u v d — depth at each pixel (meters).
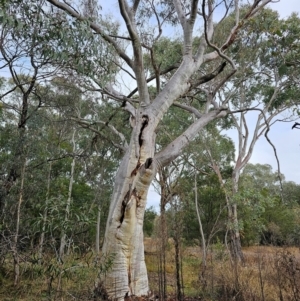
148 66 12.17
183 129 16.25
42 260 5.78
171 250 9.48
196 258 12.42
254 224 14.76
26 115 9.47
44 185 10.70
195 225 14.95
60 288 5.49
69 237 6.14
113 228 7.52
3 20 4.95
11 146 9.34
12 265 9.00
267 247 11.70
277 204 17.97
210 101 10.32
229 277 7.94
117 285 7.10
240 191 14.89
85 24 5.97
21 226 8.47
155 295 7.50
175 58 12.44
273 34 9.00
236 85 15.57
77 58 6.18
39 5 5.64
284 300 6.65
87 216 6.16
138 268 7.53
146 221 20.62
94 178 15.85
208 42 8.87
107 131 13.22
